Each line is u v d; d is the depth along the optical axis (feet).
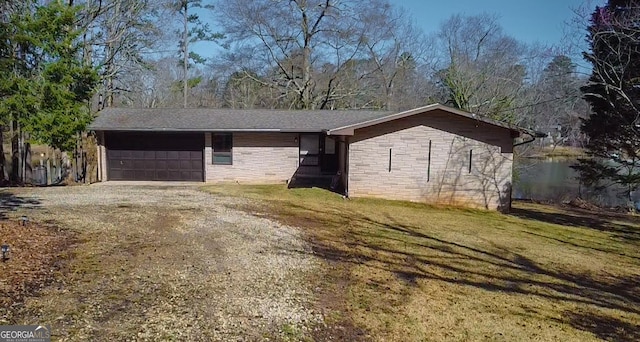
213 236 26.32
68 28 46.24
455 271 22.59
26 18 38.83
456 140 44.62
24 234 24.17
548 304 18.58
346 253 24.68
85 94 46.03
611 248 31.19
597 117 57.62
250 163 54.90
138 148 55.01
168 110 58.49
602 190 62.95
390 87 96.02
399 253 25.53
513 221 40.06
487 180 44.88
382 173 45.09
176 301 16.03
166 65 111.65
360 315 15.90
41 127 40.24
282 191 48.01
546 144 76.64
